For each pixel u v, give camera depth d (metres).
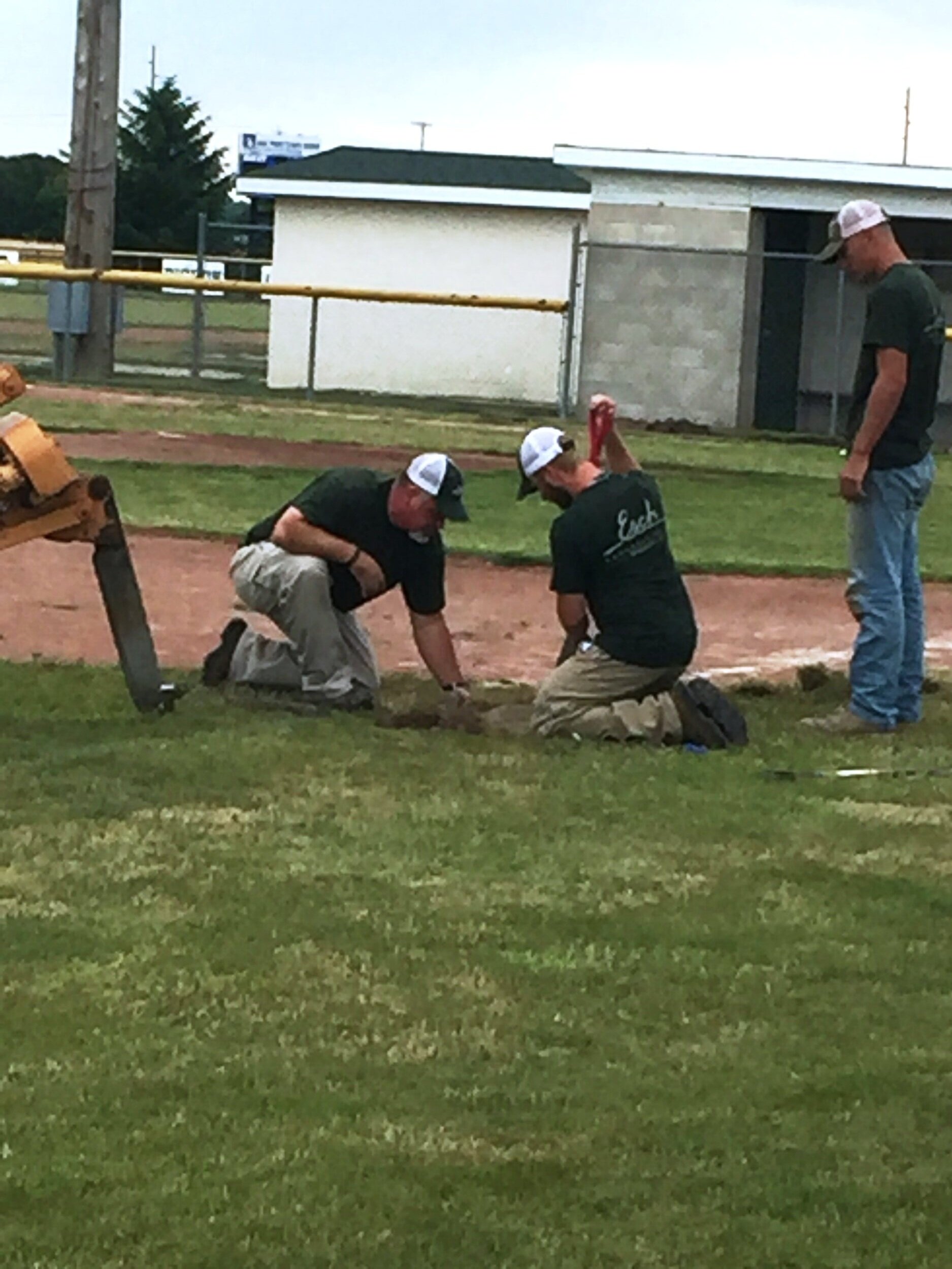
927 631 11.49
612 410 8.38
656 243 28.03
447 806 6.86
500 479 18.34
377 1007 5.01
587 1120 4.40
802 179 27.59
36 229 75.31
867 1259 3.83
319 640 8.28
